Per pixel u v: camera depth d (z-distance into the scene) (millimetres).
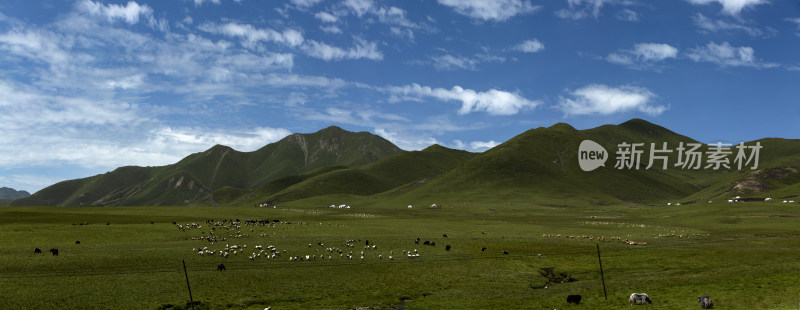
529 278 60531
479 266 67312
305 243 84562
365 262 67812
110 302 45750
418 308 44500
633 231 120062
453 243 88750
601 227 133125
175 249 73312
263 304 46500
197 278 55656
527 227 129875
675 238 102250
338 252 75625
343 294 50688
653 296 44000
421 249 80938
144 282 53062
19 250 68938
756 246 85688
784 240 94688
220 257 68188
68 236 86812
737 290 44125
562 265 70125
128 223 118562
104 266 59969
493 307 43750
